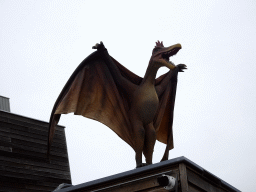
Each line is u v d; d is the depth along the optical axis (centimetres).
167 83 677
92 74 656
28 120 1240
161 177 501
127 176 536
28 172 1147
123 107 638
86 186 556
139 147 612
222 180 591
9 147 1145
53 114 634
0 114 1181
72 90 636
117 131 638
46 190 1163
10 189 1079
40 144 1228
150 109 624
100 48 643
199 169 537
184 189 497
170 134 675
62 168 1250
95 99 648
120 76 649
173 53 625
